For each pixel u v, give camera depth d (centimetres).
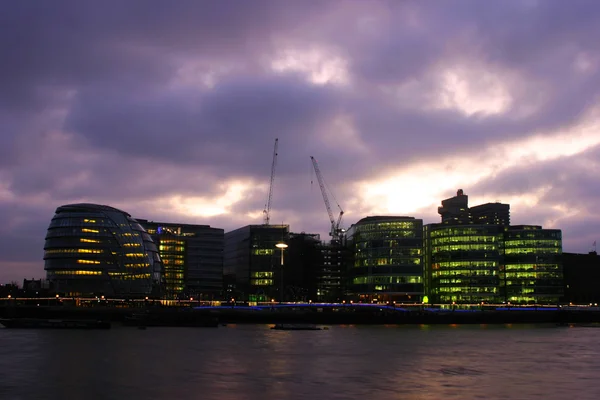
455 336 18275
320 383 8275
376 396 7338
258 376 8900
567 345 14888
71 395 7288
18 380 8362
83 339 15138
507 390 7831
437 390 7788
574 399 7262
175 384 8100
